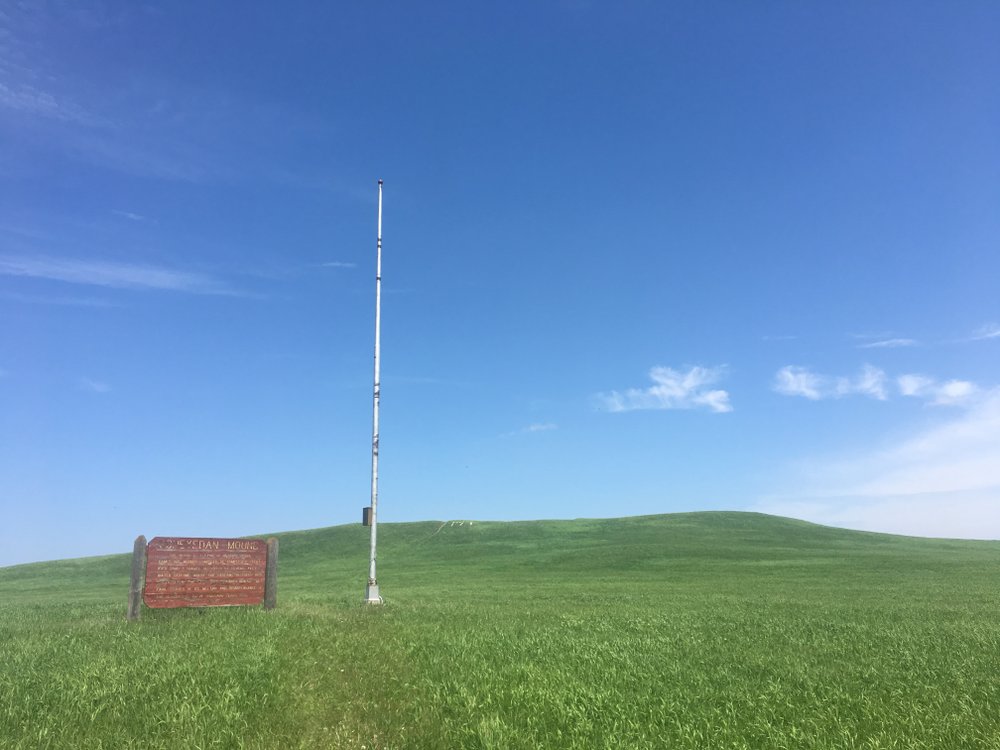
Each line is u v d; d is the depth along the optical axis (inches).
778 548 3090.6
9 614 925.8
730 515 4379.9
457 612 890.1
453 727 356.2
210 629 655.1
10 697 392.8
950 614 904.9
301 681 435.8
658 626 750.5
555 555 2906.0
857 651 579.2
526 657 532.1
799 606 1013.8
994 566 2142.0
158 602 794.8
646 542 3314.5
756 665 518.0
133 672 452.4
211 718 353.4
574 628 734.5
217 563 836.0
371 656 523.2
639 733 342.6
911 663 521.3
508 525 4067.4
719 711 381.1
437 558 3107.8
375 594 983.6
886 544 3410.4
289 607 885.8
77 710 371.6
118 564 2960.1
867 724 362.9
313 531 3983.8
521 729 350.6
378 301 1082.1
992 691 428.1
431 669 479.5
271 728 348.5
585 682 448.1
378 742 336.8
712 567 2271.2
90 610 933.2
